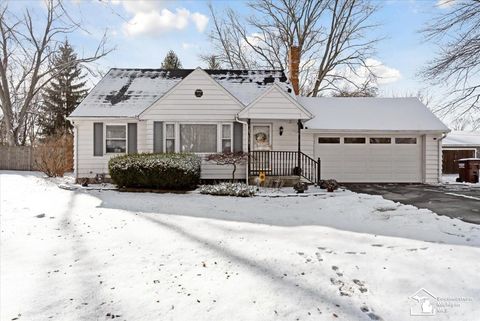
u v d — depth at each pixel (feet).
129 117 44.29
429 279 12.50
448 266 13.56
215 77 52.95
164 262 14.82
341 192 37.47
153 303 11.15
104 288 12.29
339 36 85.97
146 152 44.16
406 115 50.75
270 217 23.95
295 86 68.03
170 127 44.06
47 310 10.77
